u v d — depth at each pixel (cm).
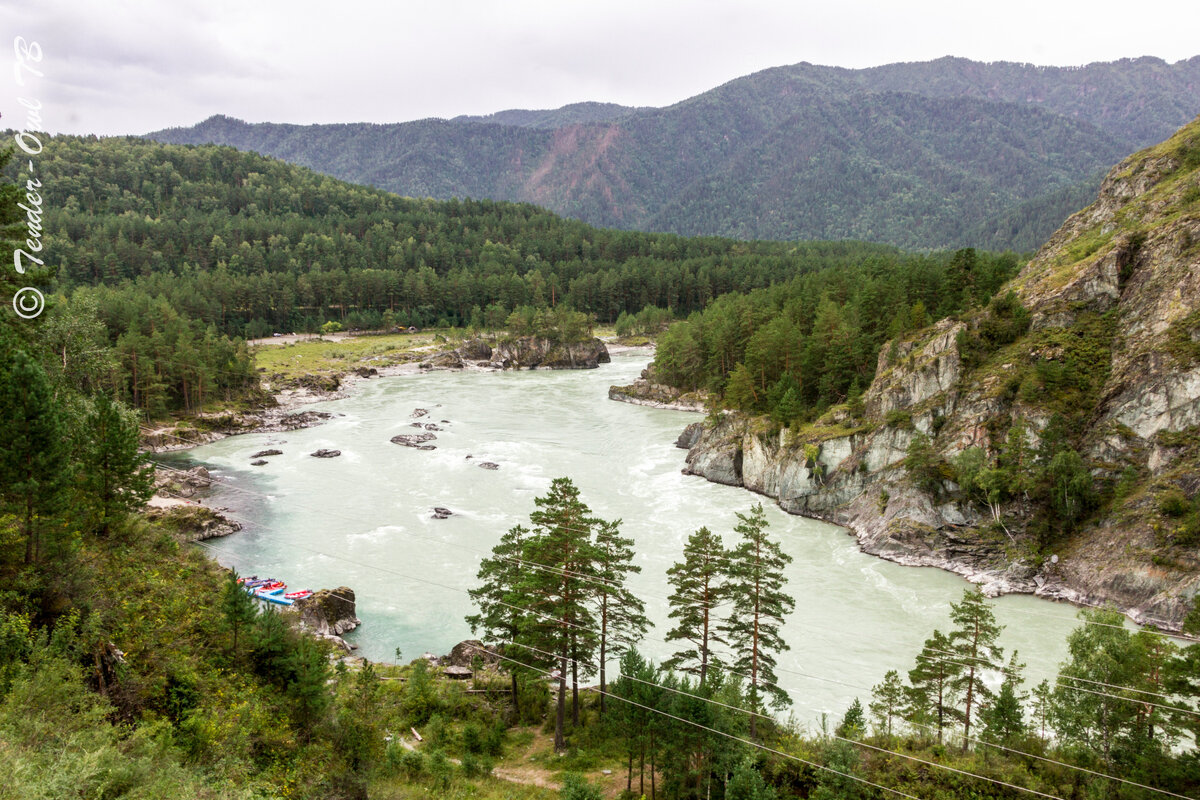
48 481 3519
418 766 4000
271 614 4116
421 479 10338
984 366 8619
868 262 18050
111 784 2372
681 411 15200
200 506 8300
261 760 3216
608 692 4672
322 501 9369
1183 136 10112
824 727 4325
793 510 9200
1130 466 7188
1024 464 7619
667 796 3856
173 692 3225
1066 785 3619
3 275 4484
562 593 4603
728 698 4131
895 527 7788
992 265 12262
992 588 6900
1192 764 3544
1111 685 3941
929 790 3634
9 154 4472
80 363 7069
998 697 4300
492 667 5509
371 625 6253
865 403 9506
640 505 9362
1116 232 9106
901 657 5666
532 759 4356
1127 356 7781
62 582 3459
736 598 4816
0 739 2334
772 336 12400
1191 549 6191
